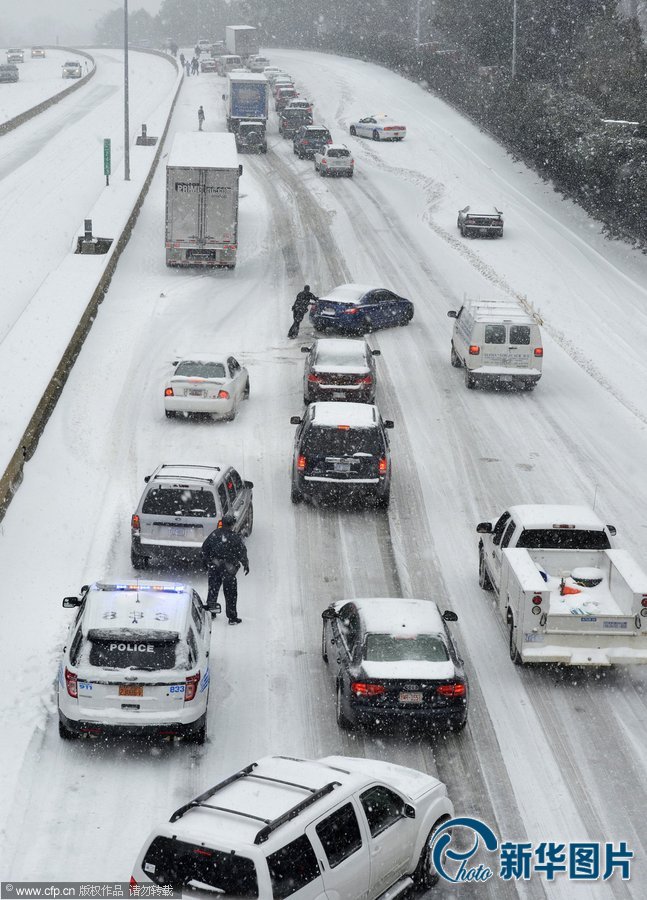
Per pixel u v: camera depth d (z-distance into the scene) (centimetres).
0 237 14200
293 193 17100
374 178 18388
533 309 11281
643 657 4266
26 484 6341
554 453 7350
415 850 3084
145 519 5159
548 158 17762
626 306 11719
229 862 2586
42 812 3394
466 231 14538
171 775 3644
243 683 4322
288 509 6200
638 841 3384
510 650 4594
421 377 9050
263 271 12600
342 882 2761
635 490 6706
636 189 14212
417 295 11838
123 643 3694
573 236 14800
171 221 12056
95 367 8756
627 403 8612
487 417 8088
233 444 7194
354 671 3878
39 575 5206
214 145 12988
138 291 11462
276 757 3156
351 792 2905
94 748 3797
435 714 3841
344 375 7744
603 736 4003
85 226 13250
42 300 10731
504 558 4697
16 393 7800
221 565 4741
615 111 18088
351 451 6069
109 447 7031
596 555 4784
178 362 7744
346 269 12794
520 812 3522
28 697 4075
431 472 6894
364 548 5722
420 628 4047
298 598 5112
